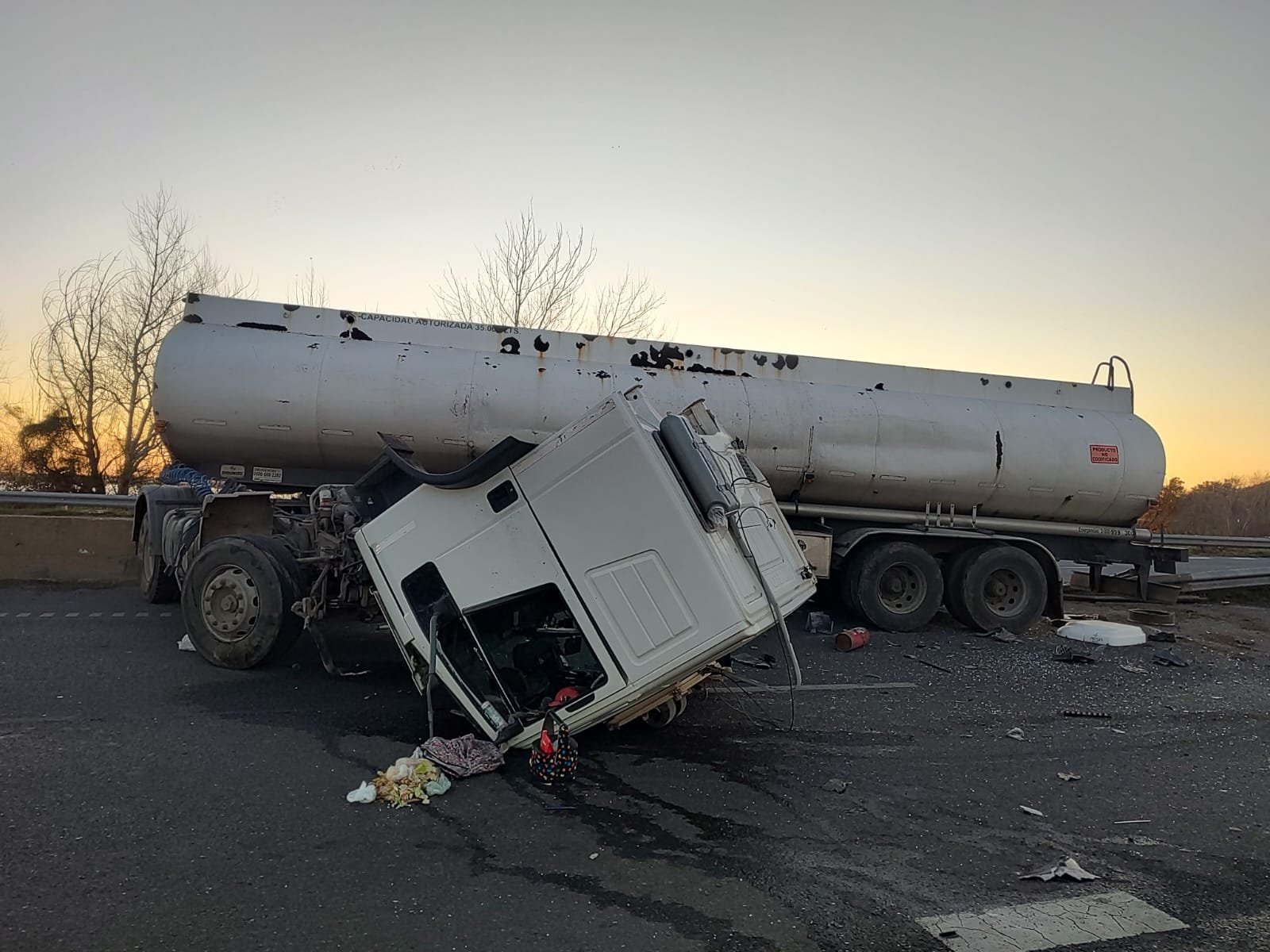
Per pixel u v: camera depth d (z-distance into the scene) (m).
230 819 4.47
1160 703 7.96
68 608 9.84
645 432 5.13
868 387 11.93
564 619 5.70
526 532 5.37
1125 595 13.53
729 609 4.85
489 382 10.10
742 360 11.53
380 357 9.97
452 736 5.96
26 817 4.33
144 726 5.87
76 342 23.41
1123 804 5.38
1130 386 13.05
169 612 9.79
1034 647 10.65
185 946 3.27
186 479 10.70
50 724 5.80
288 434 9.71
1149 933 3.73
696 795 5.19
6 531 11.30
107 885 3.70
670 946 3.47
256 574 7.35
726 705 7.25
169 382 9.52
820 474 11.20
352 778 5.14
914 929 3.69
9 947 3.18
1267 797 5.58
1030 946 3.58
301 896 3.71
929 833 4.79
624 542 5.09
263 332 9.98
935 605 11.39
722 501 4.96
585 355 10.85
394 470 6.71
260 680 7.21
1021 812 5.16
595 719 5.24
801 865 4.30
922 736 6.63
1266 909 4.00
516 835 4.48
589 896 3.85
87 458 23.64
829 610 12.46
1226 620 13.53
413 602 5.72
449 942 3.41
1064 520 12.45
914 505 11.81
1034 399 12.66
